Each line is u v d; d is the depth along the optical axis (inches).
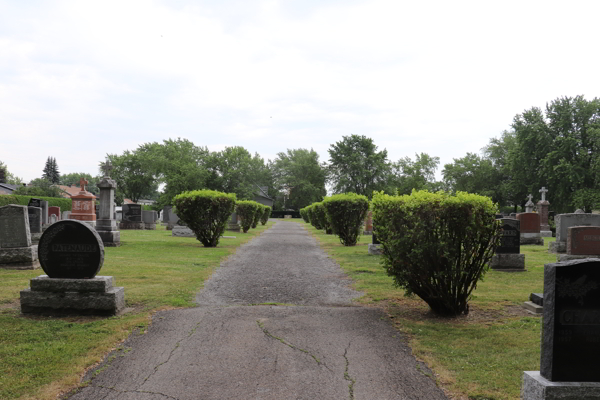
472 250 258.4
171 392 162.4
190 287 352.2
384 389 166.1
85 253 265.1
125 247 653.3
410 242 256.5
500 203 2511.1
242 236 980.6
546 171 1862.7
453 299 263.9
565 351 134.5
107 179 716.7
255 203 1199.6
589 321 135.2
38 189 1592.0
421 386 168.7
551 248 666.8
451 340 220.5
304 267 488.1
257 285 373.4
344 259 548.1
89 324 241.8
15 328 231.6
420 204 252.2
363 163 2881.4
